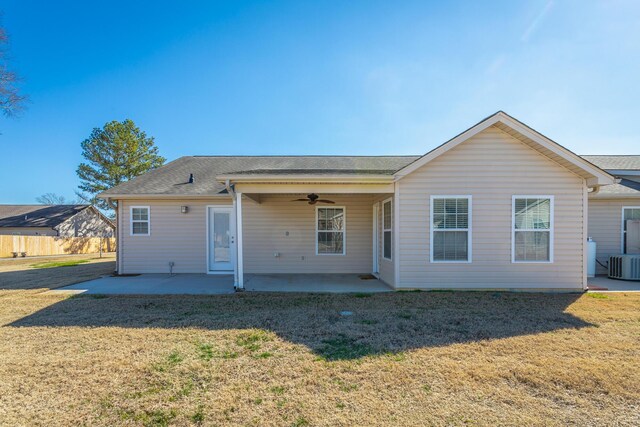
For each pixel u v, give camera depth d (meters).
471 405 2.85
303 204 10.80
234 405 2.85
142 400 2.94
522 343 4.30
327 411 2.75
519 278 7.66
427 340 4.41
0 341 4.41
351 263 10.76
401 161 12.41
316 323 5.19
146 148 29.11
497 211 7.68
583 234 7.66
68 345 4.27
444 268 7.71
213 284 8.79
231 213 10.98
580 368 3.55
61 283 9.03
